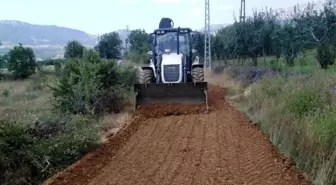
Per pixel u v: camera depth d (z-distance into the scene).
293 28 16.33
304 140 6.25
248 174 6.04
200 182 5.79
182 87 11.55
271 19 19.67
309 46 16.50
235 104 12.34
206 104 11.28
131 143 8.16
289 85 9.69
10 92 19.00
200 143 7.91
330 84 8.97
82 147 7.28
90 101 11.23
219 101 13.01
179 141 8.14
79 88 11.06
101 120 10.10
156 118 10.77
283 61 17.86
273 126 7.95
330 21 15.04
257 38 19.19
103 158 7.13
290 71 13.01
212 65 26.59
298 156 6.40
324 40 15.12
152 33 13.52
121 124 10.12
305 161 6.10
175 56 12.80
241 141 7.93
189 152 7.32
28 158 6.32
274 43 18.25
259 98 10.39
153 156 7.17
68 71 12.91
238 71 18.00
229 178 5.91
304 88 8.56
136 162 6.86
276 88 10.22
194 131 8.97
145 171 6.36
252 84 13.27
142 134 8.91
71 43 32.41
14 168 6.22
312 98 7.73
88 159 6.88
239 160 6.72
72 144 7.13
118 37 39.47
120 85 13.12
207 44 28.23
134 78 14.81
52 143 6.87
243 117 10.27
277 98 9.16
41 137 7.30
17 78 29.81
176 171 6.30
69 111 10.34
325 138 5.60
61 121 7.99
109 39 38.44
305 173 5.93
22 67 29.72
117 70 13.35
